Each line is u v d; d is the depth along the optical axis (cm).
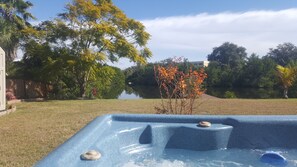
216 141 502
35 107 1070
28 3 1905
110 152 430
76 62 1622
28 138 571
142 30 1791
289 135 513
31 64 1828
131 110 972
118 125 517
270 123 514
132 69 4494
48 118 802
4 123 729
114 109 1000
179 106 802
